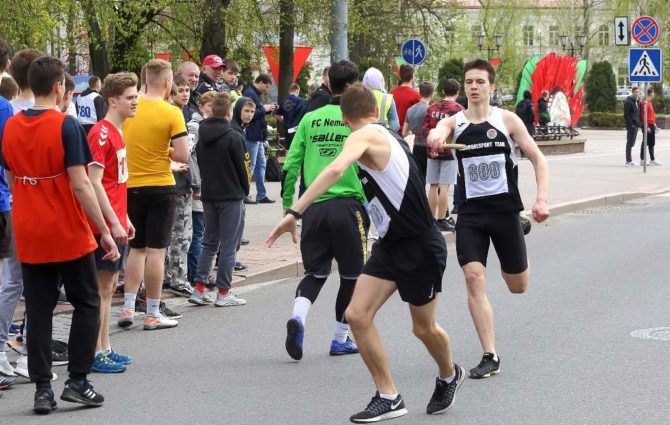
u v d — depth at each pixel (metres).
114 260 7.21
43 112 6.81
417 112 15.26
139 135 8.98
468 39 78.25
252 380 7.70
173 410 6.95
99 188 7.33
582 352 8.41
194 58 28.48
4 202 7.58
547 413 6.75
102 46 26.69
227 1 26.92
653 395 7.15
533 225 17.17
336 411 6.89
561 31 82.19
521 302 10.52
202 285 10.50
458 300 10.64
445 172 15.12
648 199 21.50
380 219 6.36
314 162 8.56
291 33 32.25
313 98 11.35
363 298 6.45
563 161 31.30
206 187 10.32
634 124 29.08
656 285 11.46
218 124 10.21
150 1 25.14
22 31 22.81
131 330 9.43
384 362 6.53
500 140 7.71
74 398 6.95
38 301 6.93
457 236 7.86
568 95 39.34
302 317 8.09
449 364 6.73
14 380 7.60
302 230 8.40
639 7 69.56
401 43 41.97
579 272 12.37
